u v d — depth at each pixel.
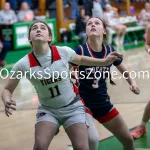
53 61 6.44
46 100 6.54
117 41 29.33
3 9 23.56
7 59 23.02
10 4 25.81
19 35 23.98
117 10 32.03
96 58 7.07
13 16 23.92
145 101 13.03
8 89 6.60
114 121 7.54
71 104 6.55
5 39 23.59
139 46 28.97
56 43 26.56
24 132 10.31
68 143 9.31
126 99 13.41
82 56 6.75
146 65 20.42
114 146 9.03
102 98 7.45
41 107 6.65
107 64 6.76
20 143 9.50
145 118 9.48
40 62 6.43
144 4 37.25
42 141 6.10
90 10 26.94
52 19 26.23
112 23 28.80
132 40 31.56
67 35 27.17
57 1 27.09
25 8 24.72
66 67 6.53
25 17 24.55
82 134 6.24
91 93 7.41
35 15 27.50
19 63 6.49
